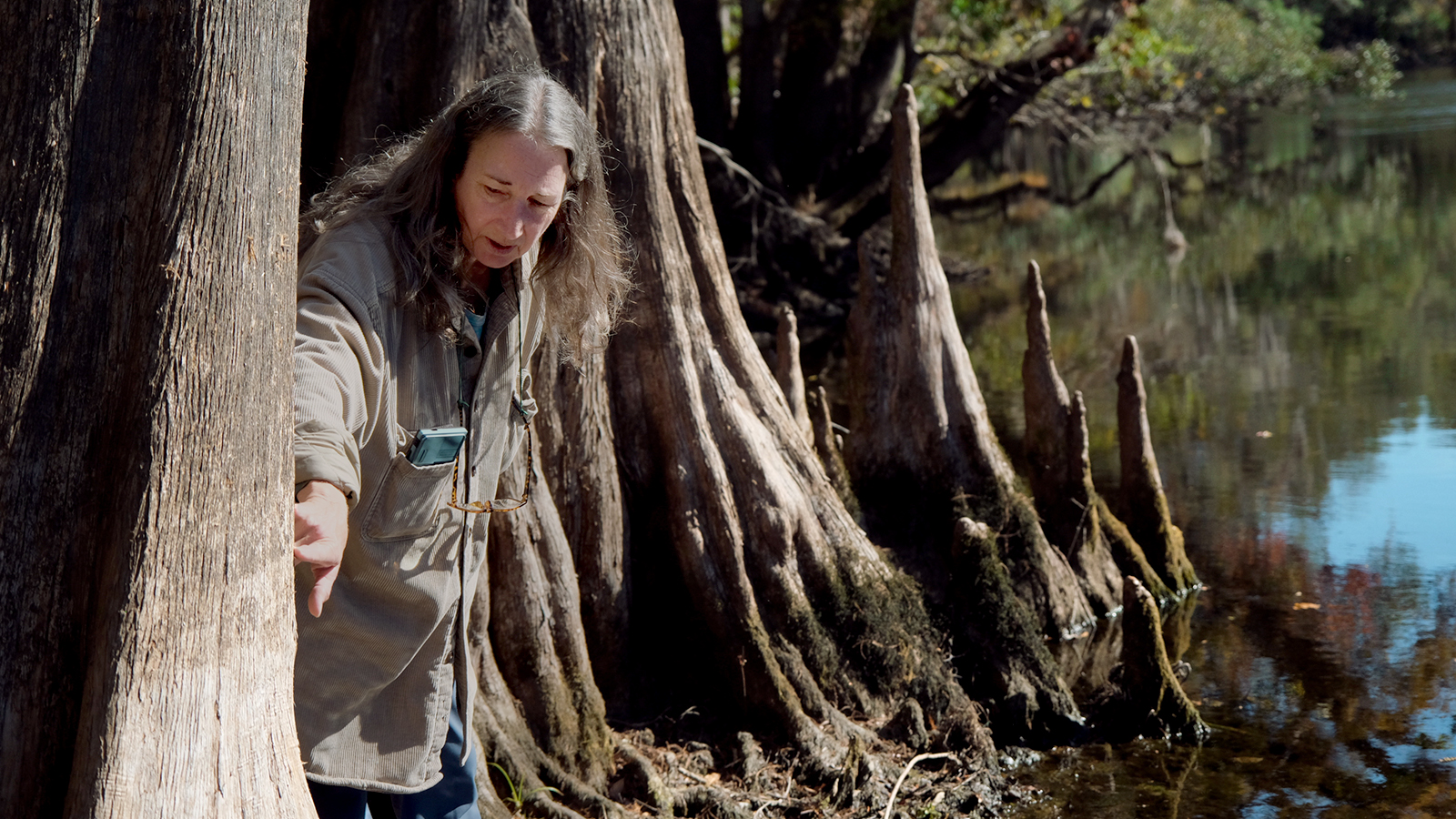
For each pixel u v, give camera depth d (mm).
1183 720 4941
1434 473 8219
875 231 20500
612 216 2535
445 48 4410
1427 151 31047
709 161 17000
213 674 1842
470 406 2355
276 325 1925
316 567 1979
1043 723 5031
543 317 2572
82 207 1854
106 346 1863
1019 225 26531
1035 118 25469
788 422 5180
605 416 4719
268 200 1912
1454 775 4500
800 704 4699
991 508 5992
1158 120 30750
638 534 4934
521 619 4270
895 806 4332
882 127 20875
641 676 4824
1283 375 11508
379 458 2221
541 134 2178
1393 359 11734
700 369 4945
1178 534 6609
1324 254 19000
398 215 2227
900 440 6105
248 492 1878
